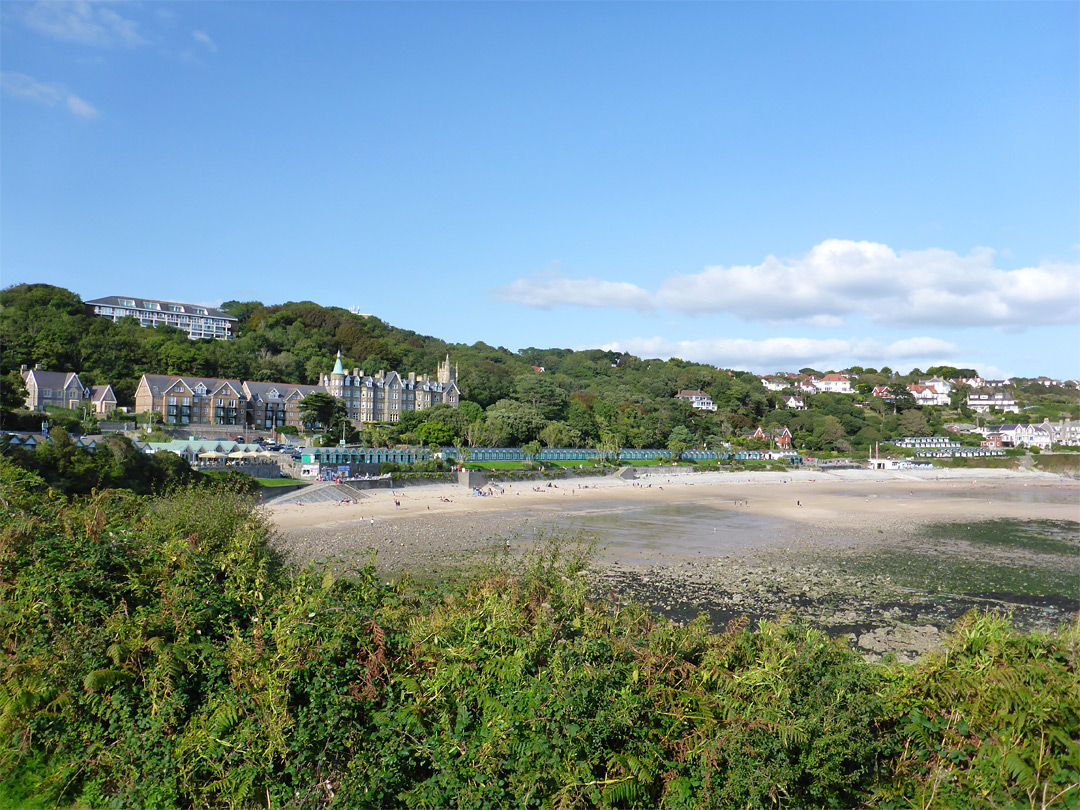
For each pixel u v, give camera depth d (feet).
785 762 33.09
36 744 37.01
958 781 35.06
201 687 37.55
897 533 206.28
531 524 214.07
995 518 247.29
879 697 37.81
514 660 37.37
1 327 439.63
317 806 33.68
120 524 56.13
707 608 117.91
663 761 34.22
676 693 37.32
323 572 49.93
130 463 183.62
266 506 225.15
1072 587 134.92
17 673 37.60
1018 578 142.41
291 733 35.22
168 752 35.09
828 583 135.95
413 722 35.01
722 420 609.42
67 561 43.91
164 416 405.18
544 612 43.27
